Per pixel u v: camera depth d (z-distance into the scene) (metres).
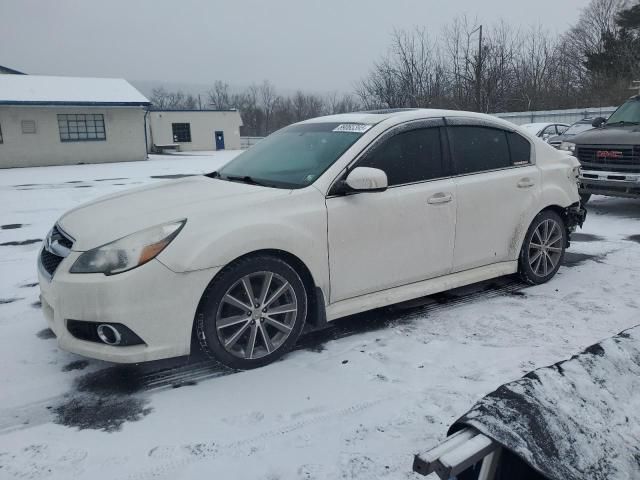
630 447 1.56
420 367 3.33
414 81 31.05
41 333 3.96
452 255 4.14
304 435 2.66
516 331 3.83
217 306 3.13
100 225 3.20
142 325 2.94
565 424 1.53
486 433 1.41
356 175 3.43
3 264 6.09
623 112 8.96
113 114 26.38
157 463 2.47
